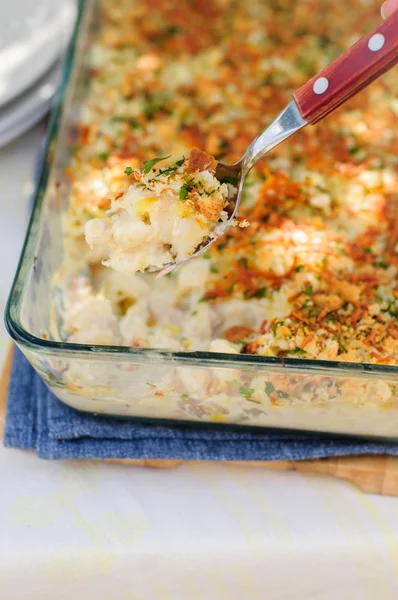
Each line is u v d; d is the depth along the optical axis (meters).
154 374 0.59
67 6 0.86
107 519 0.63
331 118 0.82
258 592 0.64
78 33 0.79
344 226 0.73
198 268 0.69
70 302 0.68
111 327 0.67
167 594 0.64
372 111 0.83
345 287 0.69
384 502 0.65
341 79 0.55
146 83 0.85
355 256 0.71
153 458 0.65
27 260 0.62
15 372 0.68
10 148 0.84
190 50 0.88
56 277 0.68
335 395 0.60
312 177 0.77
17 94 0.80
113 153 0.77
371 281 0.69
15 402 0.67
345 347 0.64
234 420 0.64
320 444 0.65
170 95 0.84
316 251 0.71
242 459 0.65
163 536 0.63
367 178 0.77
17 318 0.59
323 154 0.79
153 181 0.59
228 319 0.68
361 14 0.92
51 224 0.67
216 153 0.77
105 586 0.63
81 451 0.65
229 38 0.90
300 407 0.61
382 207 0.75
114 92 0.84
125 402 0.63
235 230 0.72
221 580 0.64
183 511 0.64
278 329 0.64
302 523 0.63
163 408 0.63
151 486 0.65
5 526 0.62
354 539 0.63
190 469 0.66
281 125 0.59
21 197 0.80
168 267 0.61
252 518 0.64
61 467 0.66
